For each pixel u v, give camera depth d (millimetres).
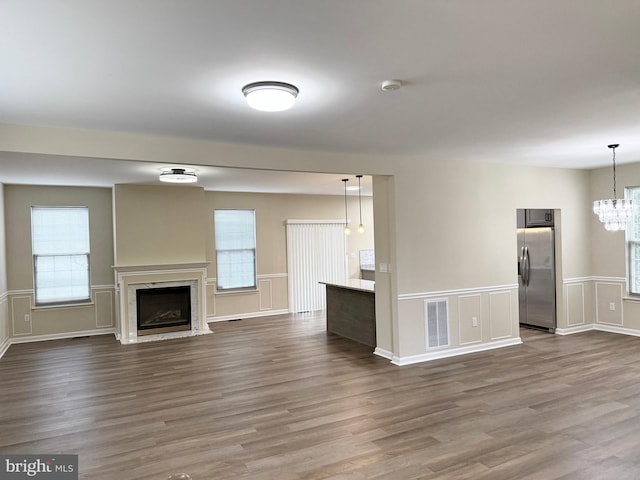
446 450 3039
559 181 6332
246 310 8391
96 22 1808
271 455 3027
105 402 4102
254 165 4320
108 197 7203
